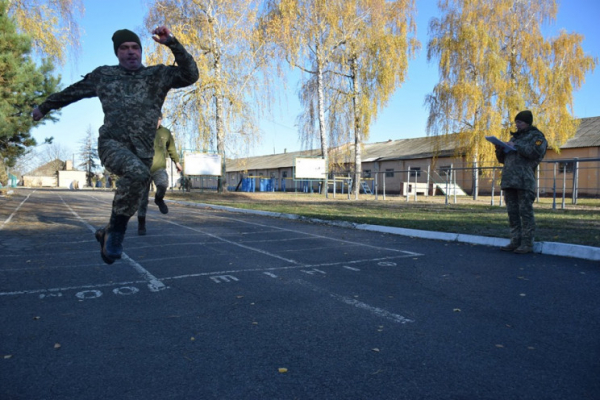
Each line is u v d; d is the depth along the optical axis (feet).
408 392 7.85
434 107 90.22
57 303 13.15
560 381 8.25
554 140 90.89
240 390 7.95
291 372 8.67
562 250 21.11
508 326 11.27
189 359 9.27
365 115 79.97
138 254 21.36
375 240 26.76
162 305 13.05
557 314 12.19
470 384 8.14
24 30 58.34
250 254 21.65
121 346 9.94
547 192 101.96
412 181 132.26
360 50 79.92
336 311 12.56
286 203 63.46
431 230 28.73
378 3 77.82
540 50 88.02
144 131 11.31
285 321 11.69
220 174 87.40
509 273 17.31
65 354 9.47
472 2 86.22
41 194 95.91
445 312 12.44
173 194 89.30
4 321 11.50
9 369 8.73
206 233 29.66
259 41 82.28
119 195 10.29
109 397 7.67
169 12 78.64
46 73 51.88
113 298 13.75
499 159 22.36
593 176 96.07
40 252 21.50
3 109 44.37
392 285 15.51
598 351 9.66
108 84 11.23
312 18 80.74
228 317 12.00
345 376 8.49
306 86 89.71
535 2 88.38
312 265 18.99
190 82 11.61
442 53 86.94
